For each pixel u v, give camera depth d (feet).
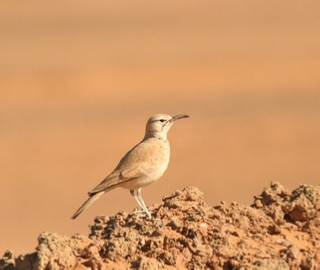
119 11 317.22
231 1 328.49
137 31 281.54
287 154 149.38
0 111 185.16
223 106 186.60
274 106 185.16
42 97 199.00
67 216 111.24
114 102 192.95
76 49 252.42
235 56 239.50
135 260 38.55
